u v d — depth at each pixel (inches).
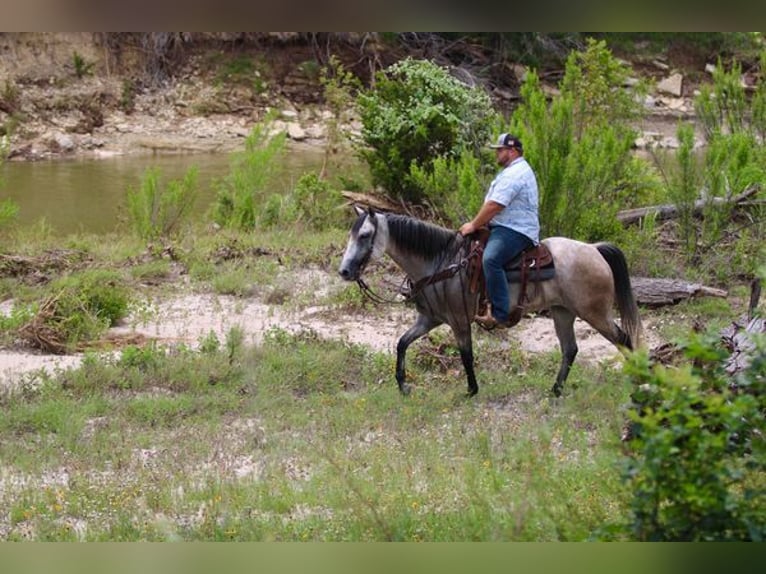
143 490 366.9
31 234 839.1
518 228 448.8
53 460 401.4
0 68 1400.1
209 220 915.4
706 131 934.4
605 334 466.6
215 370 504.7
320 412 454.6
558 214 650.2
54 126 1369.3
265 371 501.0
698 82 1747.0
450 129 900.6
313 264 717.3
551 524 294.5
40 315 565.9
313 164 1250.6
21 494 365.4
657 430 238.8
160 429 442.3
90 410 459.2
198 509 352.2
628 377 259.1
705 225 700.0
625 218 742.5
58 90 1413.6
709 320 585.6
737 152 759.1
